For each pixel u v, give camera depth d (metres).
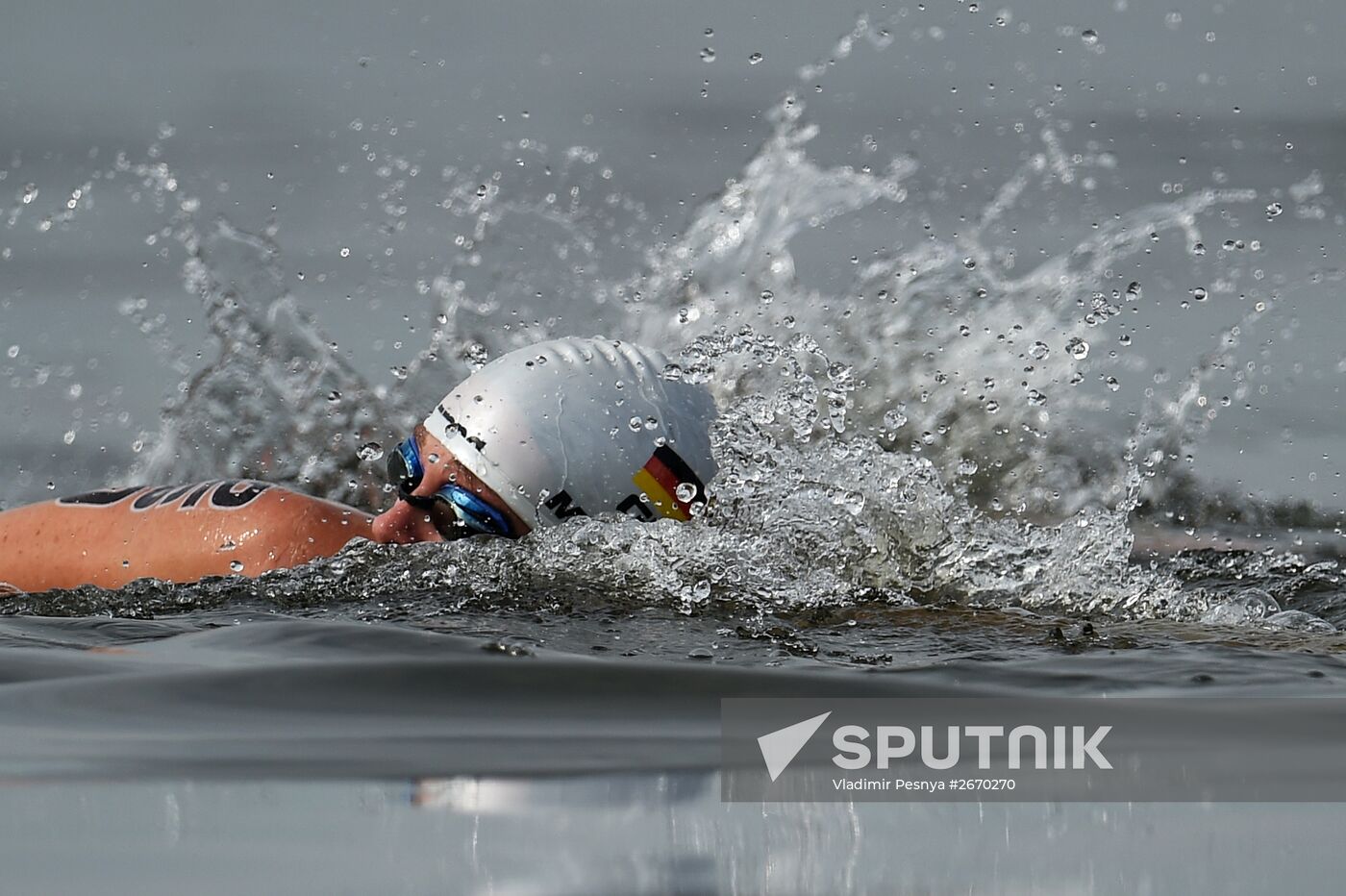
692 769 8.09
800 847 6.66
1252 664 10.99
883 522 14.95
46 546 15.98
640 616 12.39
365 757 8.27
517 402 15.03
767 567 14.06
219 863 6.38
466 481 14.99
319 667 10.22
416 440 15.39
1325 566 17.52
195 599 13.28
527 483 14.88
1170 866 6.45
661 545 14.34
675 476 15.05
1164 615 13.70
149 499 16.06
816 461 15.40
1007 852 6.64
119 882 6.14
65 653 10.77
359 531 15.34
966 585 14.37
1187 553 18.20
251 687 9.74
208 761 8.16
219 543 15.13
